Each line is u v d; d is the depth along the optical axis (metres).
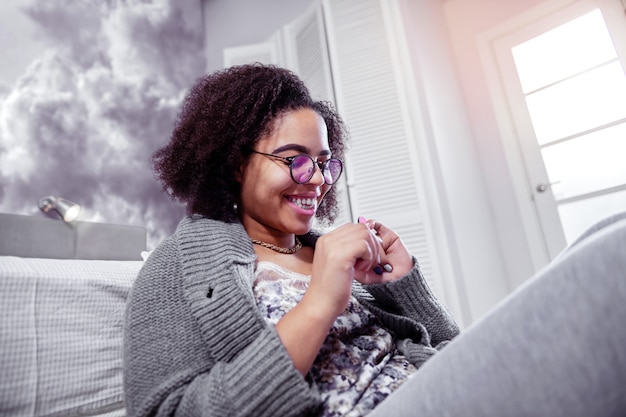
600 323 0.25
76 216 1.82
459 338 0.32
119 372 0.74
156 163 0.79
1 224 1.57
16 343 0.62
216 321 0.47
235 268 0.55
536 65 2.41
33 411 0.61
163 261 0.56
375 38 2.41
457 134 2.43
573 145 2.26
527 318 0.28
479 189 2.41
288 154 0.64
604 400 0.25
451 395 0.29
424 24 2.53
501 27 2.54
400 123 2.24
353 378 0.51
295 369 0.41
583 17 2.23
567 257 0.29
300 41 2.83
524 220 2.33
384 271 0.70
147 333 0.47
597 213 2.17
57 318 0.69
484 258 2.21
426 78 2.36
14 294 0.65
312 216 0.66
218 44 3.15
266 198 0.64
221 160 0.70
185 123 0.76
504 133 2.47
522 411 0.26
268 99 0.68
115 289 0.80
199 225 0.64
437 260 2.00
